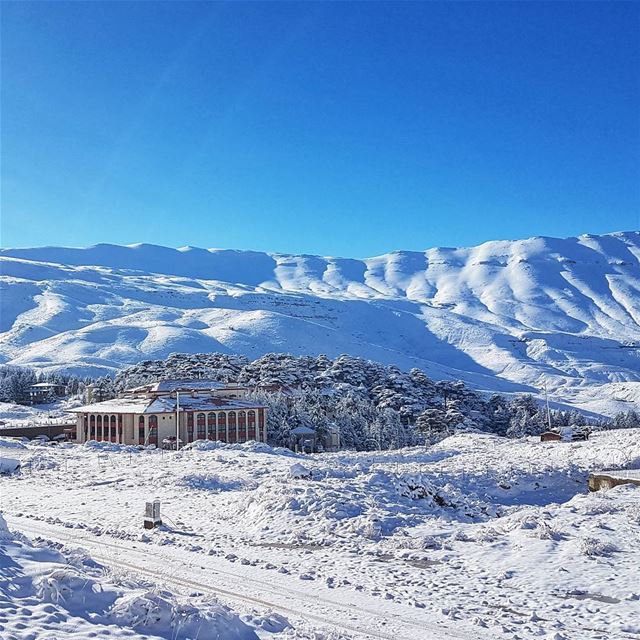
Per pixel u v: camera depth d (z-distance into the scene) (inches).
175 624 439.5
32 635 371.9
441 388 6378.0
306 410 4207.7
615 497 1214.9
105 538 926.4
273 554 845.8
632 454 2057.1
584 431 3056.1
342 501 1097.4
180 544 891.4
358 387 5905.5
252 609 594.6
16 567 475.5
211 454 2215.8
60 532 960.3
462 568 774.5
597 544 819.4
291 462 2001.7
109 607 443.8
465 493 1478.8
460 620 588.4
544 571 745.6
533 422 5462.6
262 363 6254.9
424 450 2773.1
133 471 1775.3
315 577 727.7
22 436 3299.7
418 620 586.6
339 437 4111.7
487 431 5570.9
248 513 1093.1
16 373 6127.0
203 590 664.4
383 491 1226.0
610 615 599.8
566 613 608.7
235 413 3467.0
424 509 1173.7
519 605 634.2
